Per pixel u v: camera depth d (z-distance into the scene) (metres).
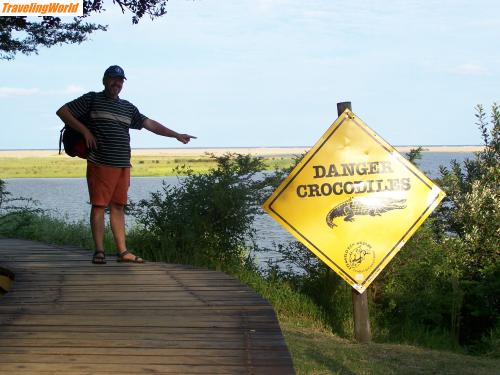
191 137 8.55
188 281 7.73
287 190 8.37
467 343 10.21
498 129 12.04
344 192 8.38
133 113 8.39
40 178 73.06
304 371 6.84
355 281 8.40
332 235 8.37
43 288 7.34
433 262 10.46
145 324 6.12
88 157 8.24
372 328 9.62
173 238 10.86
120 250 8.79
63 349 5.48
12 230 12.98
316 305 9.99
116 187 8.52
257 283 10.30
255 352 5.45
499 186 11.55
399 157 8.37
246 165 11.20
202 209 10.82
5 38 12.20
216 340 5.71
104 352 5.43
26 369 5.09
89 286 7.45
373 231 8.37
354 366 7.26
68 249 9.91
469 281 10.38
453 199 11.51
